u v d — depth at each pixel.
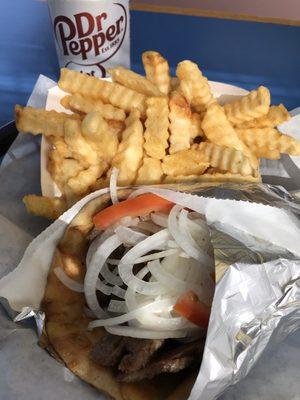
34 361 0.24
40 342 0.24
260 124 0.30
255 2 0.60
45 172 0.30
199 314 0.23
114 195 0.26
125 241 0.24
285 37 0.44
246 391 0.23
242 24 0.45
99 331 0.25
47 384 0.23
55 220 0.27
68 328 0.25
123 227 0.24
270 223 0.24
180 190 0.25
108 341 0.23
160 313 0.23
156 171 0.27
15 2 0.46
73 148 0.28
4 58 0.41
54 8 0.33
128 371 0.22
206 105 0.30
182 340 0.23
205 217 0.24
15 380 0.23
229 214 0.23
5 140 0.34
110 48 0.35
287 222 0.24
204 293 0.23
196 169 0.27
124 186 0.27
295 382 0.23
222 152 0.27
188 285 0.23
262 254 0.22
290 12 0.59
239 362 0.21
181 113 0.28
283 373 0.24
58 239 0.25
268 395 0.23
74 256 0.25
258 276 0.21
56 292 0.25
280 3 0.60
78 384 0.23
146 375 0.22
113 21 0.34
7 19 0.44
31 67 0.40
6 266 0.28
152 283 0.23
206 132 0.29
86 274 0.24
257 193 0.25
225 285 0.21
